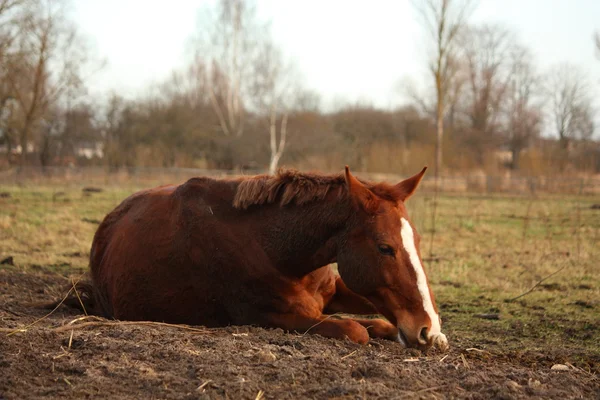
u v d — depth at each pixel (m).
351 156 39.56
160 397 3.22
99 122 43.03
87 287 6.41
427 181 28.70
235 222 4.91
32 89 34.19
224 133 41.19
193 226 5.04
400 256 4.20
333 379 3.52
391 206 4.34
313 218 4.55
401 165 34.72
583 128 49.81
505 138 51.47
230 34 40.03
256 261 4.78
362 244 4.28
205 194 5.11
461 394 3.40
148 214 5.48
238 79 40.38
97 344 3.96
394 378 3.57
